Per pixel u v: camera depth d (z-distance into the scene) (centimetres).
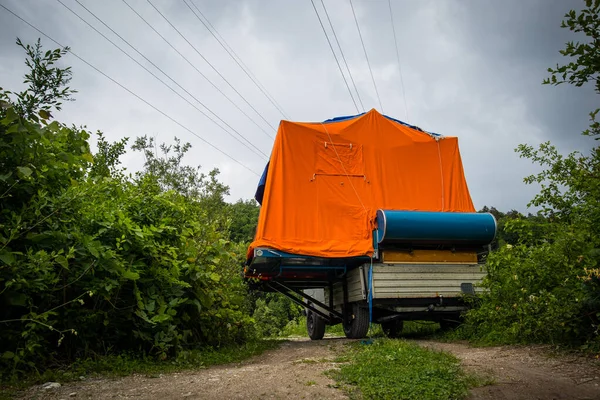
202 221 898
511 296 747
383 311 1023
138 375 509
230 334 834
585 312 608
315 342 1015
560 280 678
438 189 1070
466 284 941
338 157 1033
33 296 510
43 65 528
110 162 913
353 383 452
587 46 349
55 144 566
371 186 1027
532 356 590
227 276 865
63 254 522
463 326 920
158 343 600
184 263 678
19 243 507
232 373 527
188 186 2102
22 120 488
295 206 973
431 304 927
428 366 493
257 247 915
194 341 725
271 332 2062
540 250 715
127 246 586
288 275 1066
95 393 416
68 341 536
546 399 406
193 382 469
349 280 1024
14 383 435
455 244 955
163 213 722
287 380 470
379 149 1066
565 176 752
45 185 540
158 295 621
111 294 564
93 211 586
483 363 552
